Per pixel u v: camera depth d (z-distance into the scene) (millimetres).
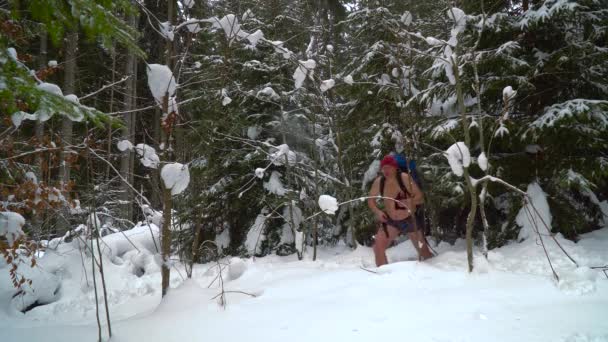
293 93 6039
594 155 4457
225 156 6211
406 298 2682
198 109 4859
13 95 1819
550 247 3924
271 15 5969
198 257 6281
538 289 2709
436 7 5270
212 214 6320
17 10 2178
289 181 5262
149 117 10000
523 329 2107
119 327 2602
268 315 2568
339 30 7582
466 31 4965
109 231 7488
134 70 9078
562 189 4715
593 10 4637
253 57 6211
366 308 2553
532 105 5008
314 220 4836
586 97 4750
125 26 2180
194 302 2900
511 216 4676
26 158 3512
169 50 3135
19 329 2910
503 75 4648
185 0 3258
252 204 6512
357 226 6270
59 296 4363
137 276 5293
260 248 6242
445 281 2982
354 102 6465
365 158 6730
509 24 4766
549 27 4711
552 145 4465
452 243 5488
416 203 4250
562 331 2053
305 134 6559
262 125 6457
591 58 4406
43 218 4883
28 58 3877
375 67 5910
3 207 3164
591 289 2625
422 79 5414
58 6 1966
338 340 2125
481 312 2361
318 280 3273
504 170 4664
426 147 5527
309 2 7148
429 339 2059
